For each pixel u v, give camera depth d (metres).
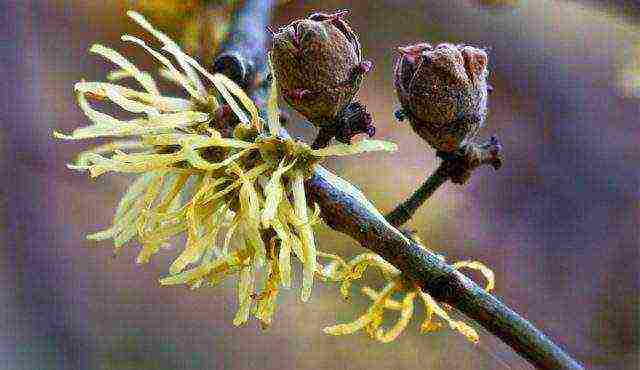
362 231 0.20
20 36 0.40
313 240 0.20
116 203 0.42
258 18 0.23
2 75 0.40
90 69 0.40
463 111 0.20
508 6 0.33
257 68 0.22
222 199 0.20
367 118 0.20
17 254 0.40
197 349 0.41
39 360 0.39
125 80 0.39
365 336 0.38
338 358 0.38
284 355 0.38
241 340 0.41
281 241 0.20
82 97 0.20
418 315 0.37
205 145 0.20
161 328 0.41
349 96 0.20
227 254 0.20
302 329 0.39
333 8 0.43
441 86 0.20
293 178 0.20
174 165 0.21
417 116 0.20
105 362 0.39
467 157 0.20
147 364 0.40
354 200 0.20
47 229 0.40
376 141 0.20
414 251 0.20
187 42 0.25
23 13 0.40
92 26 0.37
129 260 0.42
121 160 0.20
